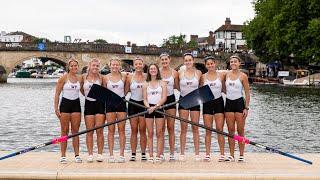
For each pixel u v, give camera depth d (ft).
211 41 518.37
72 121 40.96
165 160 42.52
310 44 223.71
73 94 40.68
